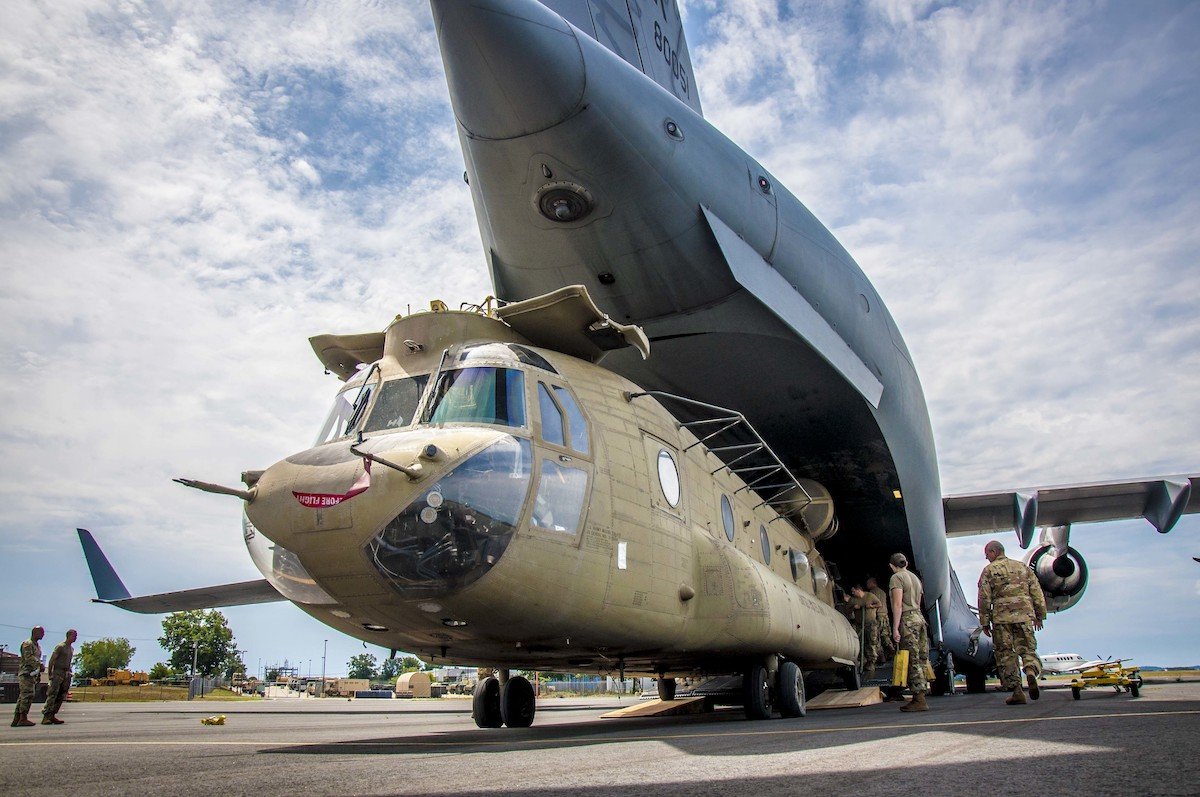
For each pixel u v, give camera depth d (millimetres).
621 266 11258
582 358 7895
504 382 6293
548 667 8211
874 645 14602
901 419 14227
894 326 14586
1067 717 5766
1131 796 2273
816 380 12656
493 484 5570
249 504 5566
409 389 6508
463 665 7988
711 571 7727
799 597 10000
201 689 42156
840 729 5672
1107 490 17484
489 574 5414
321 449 5727
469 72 9172
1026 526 16578
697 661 8500
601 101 9539
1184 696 10102
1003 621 8562
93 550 15633
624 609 6504
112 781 3037
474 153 10195
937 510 16656
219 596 16625
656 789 2631
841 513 15812
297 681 71750
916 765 3158
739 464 14406
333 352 7684
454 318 6906
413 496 5277
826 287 12672
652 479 7297
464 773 3211
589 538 6211
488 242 11914
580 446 6527
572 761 3648
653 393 8195
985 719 6160
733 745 4387
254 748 5008
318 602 5977
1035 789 2451
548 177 10102
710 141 11172
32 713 15359
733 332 11992
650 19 16141
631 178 10172
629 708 12398
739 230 11344
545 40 8992
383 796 2555
